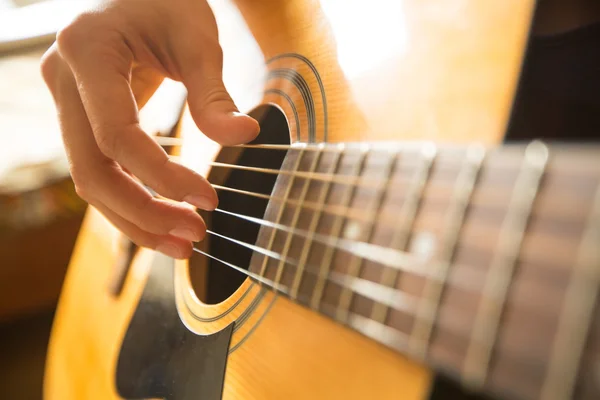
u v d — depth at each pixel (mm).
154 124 416
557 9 214
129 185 291
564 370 151
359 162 212
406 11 251
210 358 276
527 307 160
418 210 187
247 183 310
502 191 171
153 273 352
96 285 415
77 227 612
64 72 299
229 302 277
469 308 170
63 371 426
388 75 248
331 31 283
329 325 227
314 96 278
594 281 150
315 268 213
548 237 160
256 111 316
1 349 601
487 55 221
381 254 192
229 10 359
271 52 318
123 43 287
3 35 769
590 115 213
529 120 212
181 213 285
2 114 647
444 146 189
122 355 348
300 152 242
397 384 201
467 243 174
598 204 153
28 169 572
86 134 292
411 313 181
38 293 615
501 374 162
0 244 564
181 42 287
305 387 229
